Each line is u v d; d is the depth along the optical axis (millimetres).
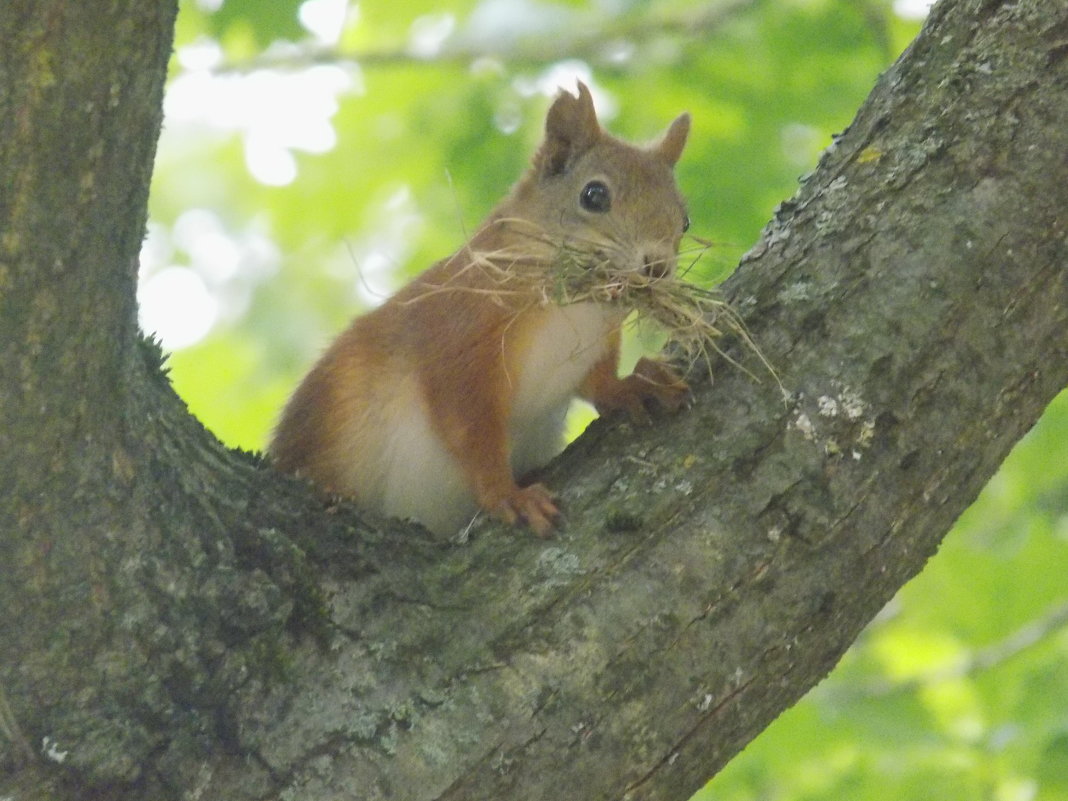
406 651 7391
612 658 7418
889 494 8047
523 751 7121
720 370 8664
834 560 7863
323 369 11867
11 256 6137
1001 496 18438
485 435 10766
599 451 8656
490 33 20625
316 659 7320
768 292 8867
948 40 9320
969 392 8273
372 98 21469
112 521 6934
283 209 22422
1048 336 8492
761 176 18438
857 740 15375
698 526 7867
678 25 19672
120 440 6945
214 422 21125
